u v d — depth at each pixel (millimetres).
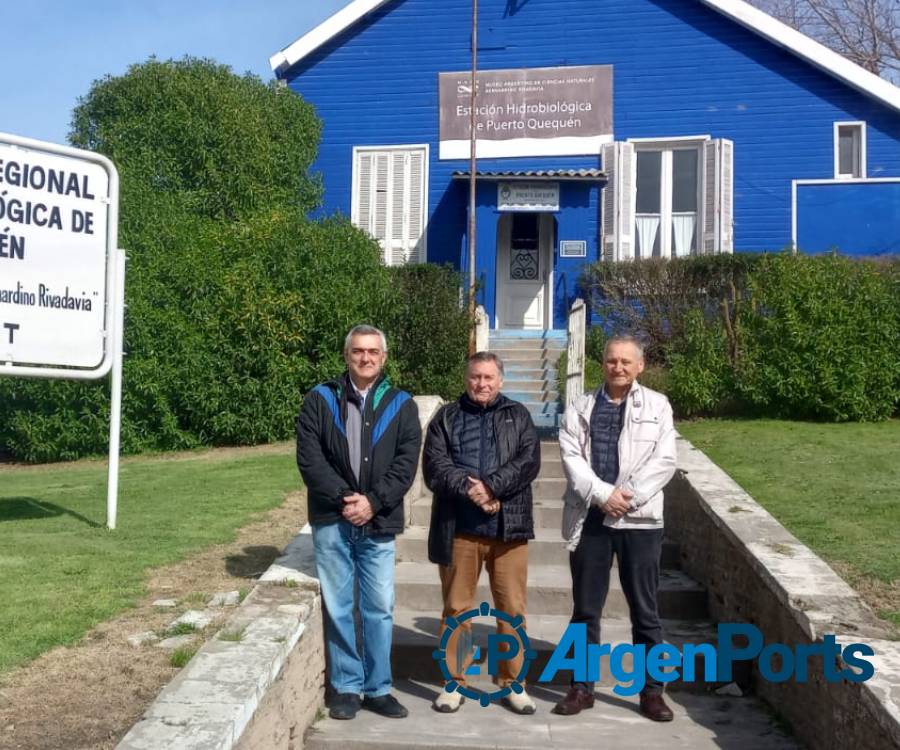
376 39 16625
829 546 6184
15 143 6828
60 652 4586
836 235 15367
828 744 4336
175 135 14688
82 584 5594
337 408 4891
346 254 13070
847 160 15781
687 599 6375
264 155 14922
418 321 13141
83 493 8828
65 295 7082
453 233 16391
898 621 4879
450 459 4953
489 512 4879
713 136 15758
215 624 4918
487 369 4953
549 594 6375
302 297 12672
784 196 15570
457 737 4742
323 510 4879
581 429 5051
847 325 11445
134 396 12273
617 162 15469
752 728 4930
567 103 16094
